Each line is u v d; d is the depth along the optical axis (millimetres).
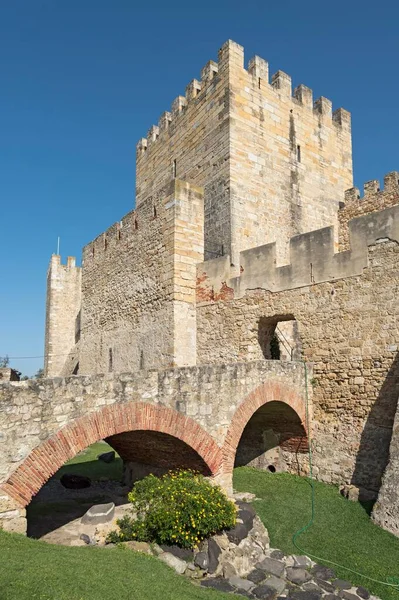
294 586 9172
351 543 10656
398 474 11320
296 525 11648
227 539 9867
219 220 21062
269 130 22516
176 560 9188
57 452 9227
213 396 12414
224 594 8250
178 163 24969
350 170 26516
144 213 21000
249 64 22438
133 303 21375
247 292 17312
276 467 16219
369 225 14375
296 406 14828
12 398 8781
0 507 8492
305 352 15609
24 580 6594
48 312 39344
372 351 13891
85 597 6578
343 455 14188
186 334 18375
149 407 10891
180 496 10203
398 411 12109
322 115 25453
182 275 18516
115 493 15656
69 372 33625
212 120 22250
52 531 11609
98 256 25969
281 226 22234
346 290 14680
